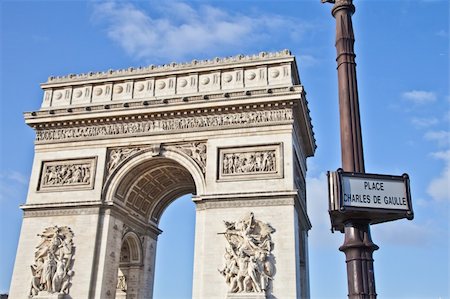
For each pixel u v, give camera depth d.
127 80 84.62
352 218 16.31
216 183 73.44
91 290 72.31
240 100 75.69
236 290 66.62
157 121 80.06
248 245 68.44
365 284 15.40
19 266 76.19
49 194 80.12
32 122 84.00
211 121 77.50
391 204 15.99
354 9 19.52
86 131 82.75
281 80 77.56
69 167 81.44
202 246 70.56
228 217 71.00
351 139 16.97
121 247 82.19
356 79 17.97
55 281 73.19
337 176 16.02
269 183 71.62
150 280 91.12
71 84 86.81
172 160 78.25
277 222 69.12
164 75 82.88
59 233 76.44
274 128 74.25
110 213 77.06
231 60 81.31
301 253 80.25
